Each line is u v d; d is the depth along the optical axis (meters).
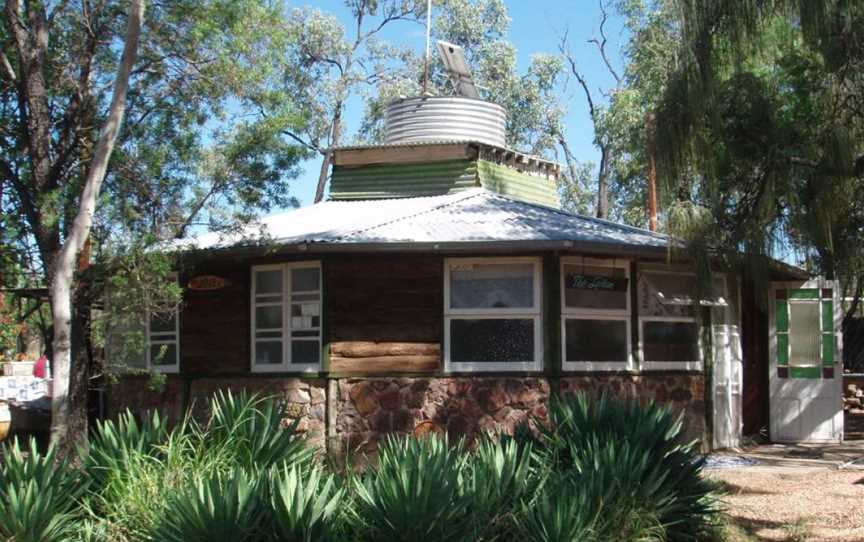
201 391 13.80
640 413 8.34
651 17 25.11
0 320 21.33
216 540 5.58
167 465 6.95
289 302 13.17
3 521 6.16
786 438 15.00
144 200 11.84
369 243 12.13
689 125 9.89
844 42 9.52
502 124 17.02
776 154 10.03
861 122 10.06
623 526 6.89
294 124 12.66
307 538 5.64
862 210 10.78
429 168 15.98
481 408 12.40
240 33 12.11
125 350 12.88
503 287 12.58
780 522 8.81
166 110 12.05
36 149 11.55
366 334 12.67
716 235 10.13
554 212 14.78
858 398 20.61
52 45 12.15
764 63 10.93
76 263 11.52
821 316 14.92
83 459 7.33
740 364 14.91
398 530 5.82
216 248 12.58
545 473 6.98
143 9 10.77
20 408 16.86
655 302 13.38
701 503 8.17
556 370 12.33
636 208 26.27
